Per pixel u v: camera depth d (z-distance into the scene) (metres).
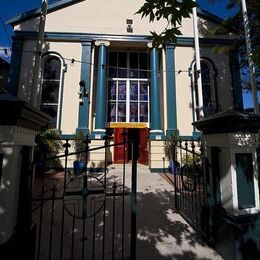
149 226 3.33
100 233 3.08
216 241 2.68
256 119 2.39
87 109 8.48
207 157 2.92
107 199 4.52
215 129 2.64
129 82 10.17
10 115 1.73
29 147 2.09
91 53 9.03
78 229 3.19
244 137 2.47
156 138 8.28
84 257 2.49
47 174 7.25
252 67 6.16
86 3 9.18
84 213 2.31
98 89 8.77
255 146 2.52
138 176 7.07
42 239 2.87
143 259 2.48
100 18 9.13
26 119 1.89
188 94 9.00
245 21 6.31
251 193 2.44
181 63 9.16
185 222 3.49
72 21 9.00
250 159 2.50
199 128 3.01
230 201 2.42
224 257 2.48
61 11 9.02
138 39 9.10
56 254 2.54
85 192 2.33
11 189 1.79
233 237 2.31
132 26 9.20
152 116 8.66
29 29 8.80
